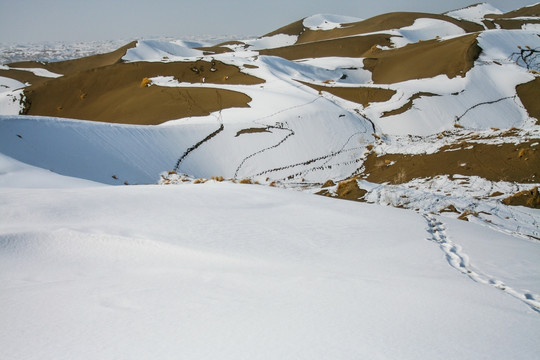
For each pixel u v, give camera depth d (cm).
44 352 384
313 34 15750
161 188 1416
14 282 621
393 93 5453
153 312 486
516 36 7869
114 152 3262
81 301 526
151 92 6069
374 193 1964
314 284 620
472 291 621
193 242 852
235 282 621
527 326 479
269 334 423
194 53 12688
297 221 1109
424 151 3152
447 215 1667
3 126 2880
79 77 6981
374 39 10938
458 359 378
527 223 1650
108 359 368
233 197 1336
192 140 3928
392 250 889
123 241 835
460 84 5891
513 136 2834
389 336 426
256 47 14475
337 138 4216
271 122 4384
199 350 384
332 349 389
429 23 12875
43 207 1009
